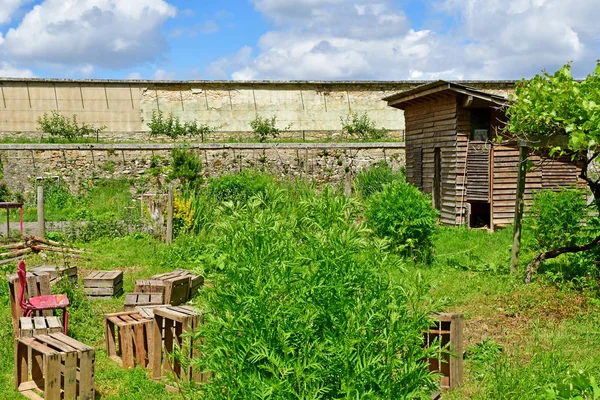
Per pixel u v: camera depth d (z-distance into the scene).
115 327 7.20
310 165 27.86
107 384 6.00
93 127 31.20
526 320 7.75
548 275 9.53
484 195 17.16
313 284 3.71
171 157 26.95
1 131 30.48
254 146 27.52
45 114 30.20
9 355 6.76
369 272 3.84
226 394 3.75
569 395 2.99
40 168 26.02
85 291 9.45
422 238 12.09
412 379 3.72
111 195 25.55
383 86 33.44
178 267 12.19
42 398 5.62
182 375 5.88
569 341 6.86
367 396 3.50
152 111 31.67
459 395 5.62
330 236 3.85
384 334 3.66
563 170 17.66
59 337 5.85
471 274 10.62
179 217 15.09
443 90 17.25
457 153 17.56
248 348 3.59
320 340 3.70
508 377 5.49
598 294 8.50
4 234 15.94
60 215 22.19
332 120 33.16
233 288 3.80
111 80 31.19
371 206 12.36
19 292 7.41
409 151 21.34
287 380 3.44
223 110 32.31
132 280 10.96
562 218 10.87
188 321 5.68
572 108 8.49
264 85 32.62
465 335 7.28
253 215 4.01
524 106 9.05
